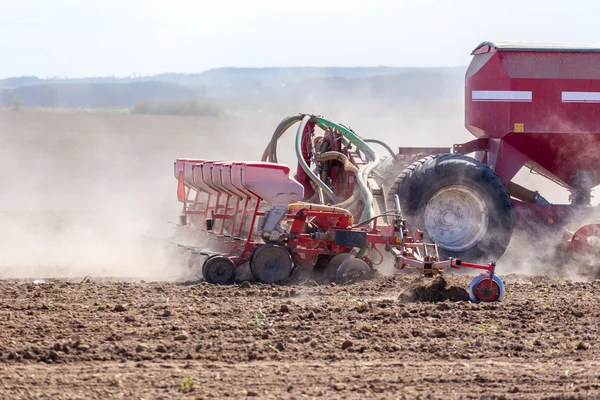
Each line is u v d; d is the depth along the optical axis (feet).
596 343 97.91
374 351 93.66
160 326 101.76
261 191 136.98
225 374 84.64
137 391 79.10
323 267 144.25
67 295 120.98
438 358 91.66
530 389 81.35
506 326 105.50
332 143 167.84
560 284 138.82
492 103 167.94
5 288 125.29
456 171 156.97
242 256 136.56
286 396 78.23
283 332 100.48
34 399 76.48
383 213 140.67
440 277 123.65
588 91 167.12
